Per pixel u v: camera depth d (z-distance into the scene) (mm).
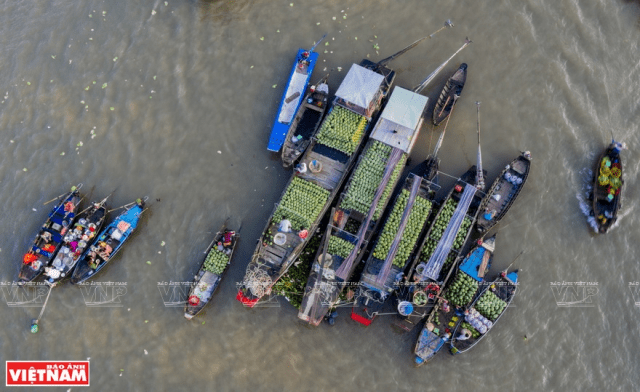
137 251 34094
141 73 37062
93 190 35000
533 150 36281
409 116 33188
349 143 34000
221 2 38344
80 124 36094
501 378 32906
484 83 37219
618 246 35125
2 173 35156
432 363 32781
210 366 32719
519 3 38500
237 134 36250
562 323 33875
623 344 33844
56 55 37219
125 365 32500
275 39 37812
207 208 35000
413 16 38375
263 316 33312
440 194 34969
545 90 37406
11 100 36375
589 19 38438
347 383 32625
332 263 32562
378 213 32875
